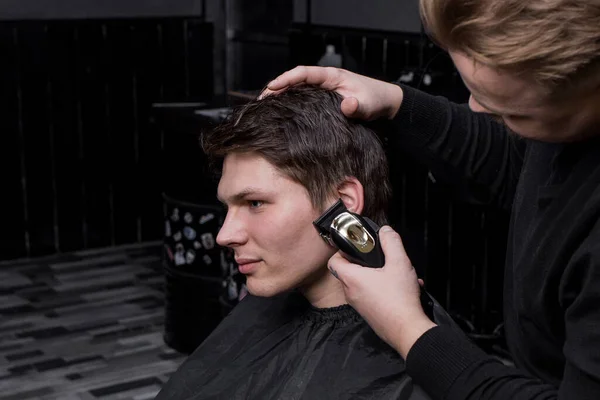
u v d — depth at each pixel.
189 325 3.82
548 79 1.01
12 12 5.00
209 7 5.53
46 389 3.61
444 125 1.59
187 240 3.71
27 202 5.12
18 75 4.96
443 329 1.18
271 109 1.38
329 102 1.41
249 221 1.39
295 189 1.36
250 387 1.55
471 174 1.64
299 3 5.05
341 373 1.46
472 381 1.13
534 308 1.31
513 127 1.14
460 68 1.08
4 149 5.00
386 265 1.25
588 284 1.06
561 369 1.35
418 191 4.07
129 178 5.39
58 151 5.16
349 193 1.40
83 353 3.95
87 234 5.34
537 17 0.97
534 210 1.36
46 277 4.88
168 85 5.42
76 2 5.18
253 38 5.41
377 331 1.24
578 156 1.24
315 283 1.51
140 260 5.19
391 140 1.60
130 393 3.58
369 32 4.54
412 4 4.27
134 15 5.34
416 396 1.38
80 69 5.12
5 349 3.97
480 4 1.01
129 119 5.32
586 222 1.15
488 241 3.82
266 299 1.63
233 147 1.36
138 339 4.10
